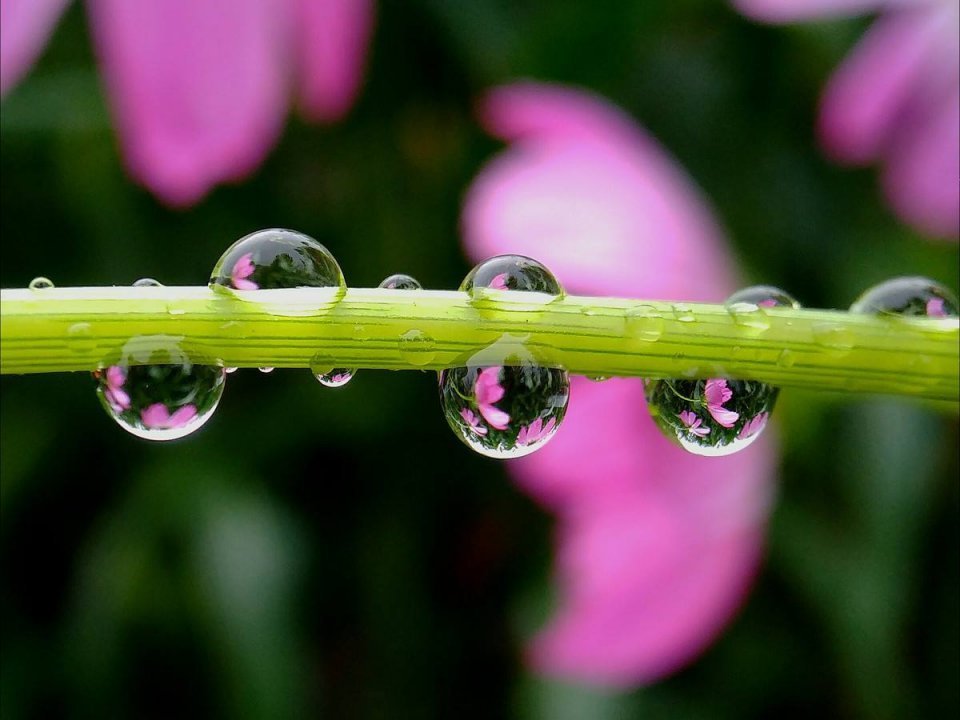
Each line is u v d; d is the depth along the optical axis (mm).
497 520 188
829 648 172
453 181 179
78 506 187
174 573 176
